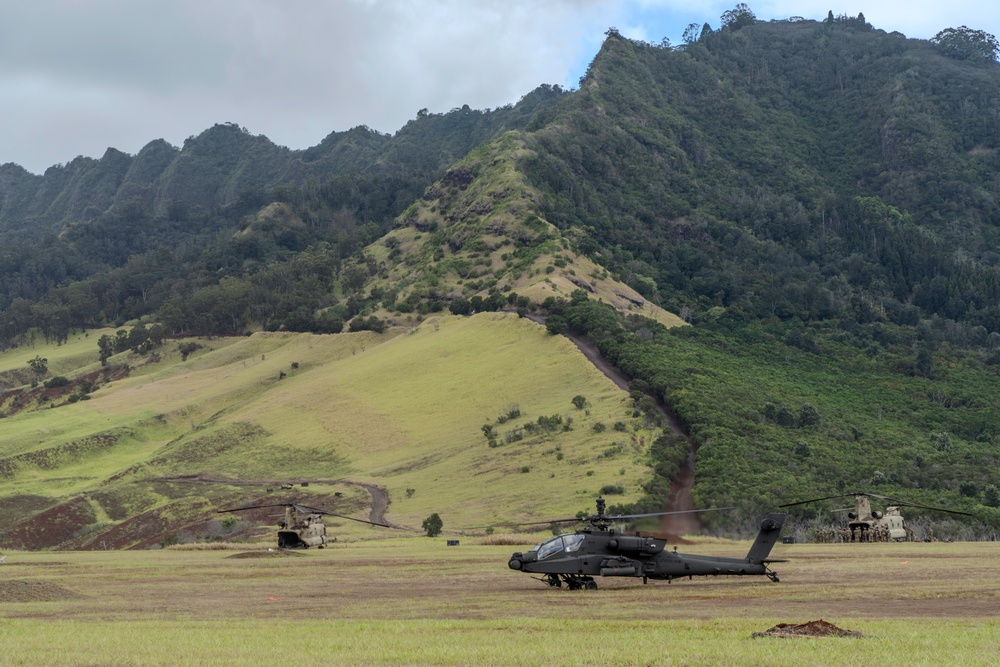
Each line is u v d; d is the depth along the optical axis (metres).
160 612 27.70
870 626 21.98
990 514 91.31
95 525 130.62
